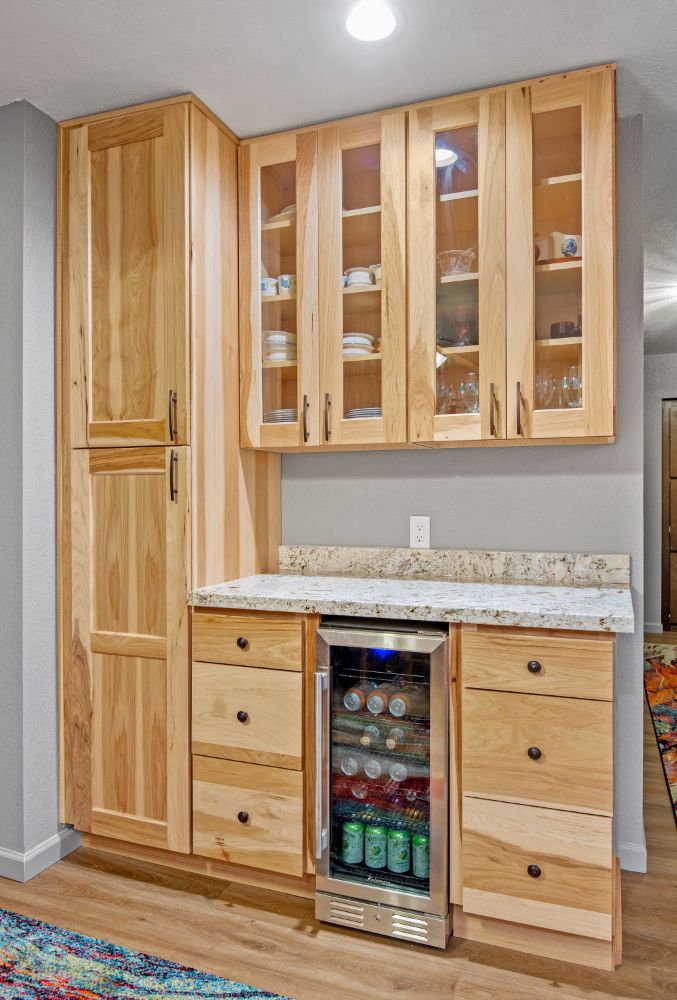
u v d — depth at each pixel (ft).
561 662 5.35
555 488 7.46
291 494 8.59
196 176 6.91
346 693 6.21
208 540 7.05
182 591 6.75
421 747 6.01
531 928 5.68
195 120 6.91
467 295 6.79
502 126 6.61
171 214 6.82
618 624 5.18
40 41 6.02
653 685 14.08
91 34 5.92
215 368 7.20
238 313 7.66
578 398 6.45
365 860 6.21
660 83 6.60
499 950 5.75
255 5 5.53
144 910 6.33
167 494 6.84
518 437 6.55
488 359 6.63
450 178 6.84
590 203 6.35
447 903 5.78
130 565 7.02
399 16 5.66
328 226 7.22
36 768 7.04
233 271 7.56
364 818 6.24
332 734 6.30
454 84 6.66
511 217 6.56
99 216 7.17
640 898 6.49
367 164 7.18
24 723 6.91
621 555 7.14
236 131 7.56
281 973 5.49
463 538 7.80
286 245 7.53
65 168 7.34
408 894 5.86
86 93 6.82
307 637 6.26
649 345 18.22
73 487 7.25
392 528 8.11
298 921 6.18
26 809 6.90
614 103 6.29
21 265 6.93
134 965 5.57
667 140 7.67
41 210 7.15
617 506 7.25
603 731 5.25
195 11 5.61
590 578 7.22
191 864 6.97
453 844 5.76
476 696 5.61
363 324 7.21
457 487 7.82
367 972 5.49
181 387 6.77
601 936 5.25
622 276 7.20
